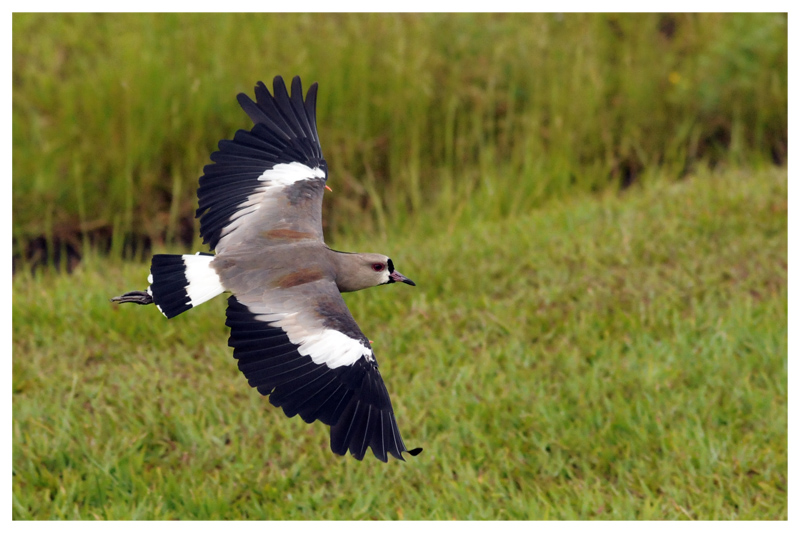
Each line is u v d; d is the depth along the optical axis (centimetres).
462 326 1179
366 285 816
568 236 1376
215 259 768
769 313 1179
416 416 1010
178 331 1177
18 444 946
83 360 1116
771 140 1808
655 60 1853
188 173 1574
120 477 912
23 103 1608
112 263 1468
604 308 1193
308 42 1720
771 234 1355
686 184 1555
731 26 1867
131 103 1566
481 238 1394
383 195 1644
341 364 697
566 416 1002
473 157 1720
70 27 1766
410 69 1702
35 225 1496
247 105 880
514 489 909
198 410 999
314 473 938
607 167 1697
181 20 1756
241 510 889
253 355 714
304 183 863
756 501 891
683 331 1155
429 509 887
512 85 1736
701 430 969
